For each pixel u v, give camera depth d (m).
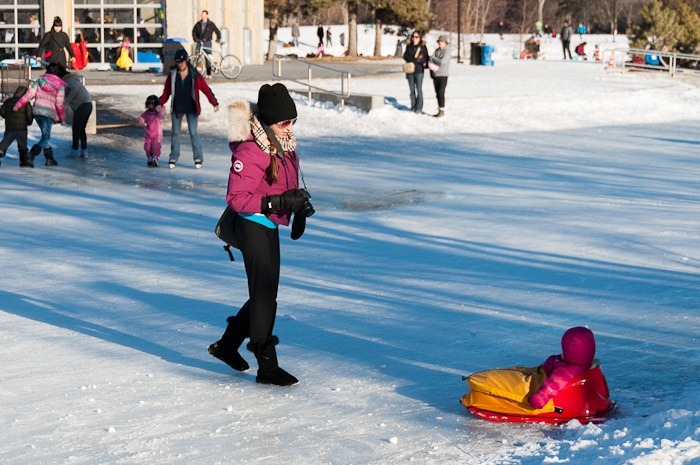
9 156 21.59
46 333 8.23
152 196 16.53
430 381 6.86
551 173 19.47
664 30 69.50
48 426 5.97
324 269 10.73
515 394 6.00
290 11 67.31
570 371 5.95
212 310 9.02
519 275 10.34
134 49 42.81
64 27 42.31
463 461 5.30
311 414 6.21
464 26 90.44
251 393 6.66
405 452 5.49
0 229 13.37
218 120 28.50
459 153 23.03
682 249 11.55
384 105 30.92
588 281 9.99
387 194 16.59
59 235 12.95
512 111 31.55
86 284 10.10
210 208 15.28
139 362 7.41
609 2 122.94
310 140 25.59
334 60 60.44
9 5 42.59
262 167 6.70
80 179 18.58
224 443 5.68
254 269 6.82
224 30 45.41
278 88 6.71
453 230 13.12
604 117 31.73
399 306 9.05
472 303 9.13
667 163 21.22
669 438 5.22
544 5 132.62
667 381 6.71
